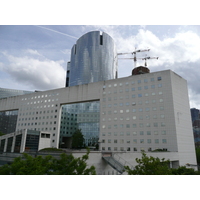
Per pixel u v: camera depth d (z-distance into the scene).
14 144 49.00
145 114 61.06
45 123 81.69
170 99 58.47
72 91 79.19
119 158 35.72
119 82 69.06
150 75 63.78
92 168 17.91
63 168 17.52
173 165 51.78
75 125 106.38
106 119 67.31
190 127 62.97
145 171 20.67
